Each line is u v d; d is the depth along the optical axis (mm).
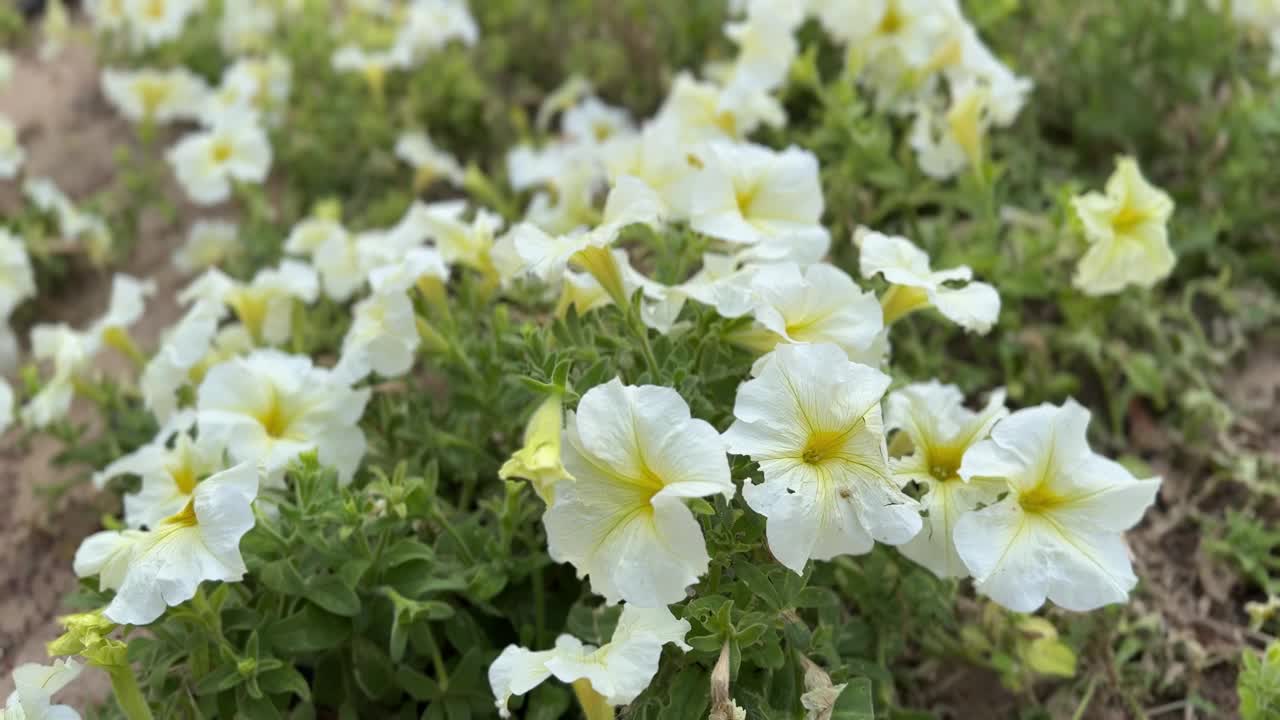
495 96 985
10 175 905
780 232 584
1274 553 689
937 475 558
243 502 516
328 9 1041
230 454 585
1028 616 619
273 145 934
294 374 608
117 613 505
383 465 655
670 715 522
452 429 678
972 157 720
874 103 824
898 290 564
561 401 497
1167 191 821
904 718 594
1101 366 732
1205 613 668
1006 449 523
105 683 649
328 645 570
